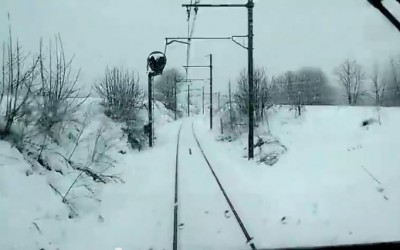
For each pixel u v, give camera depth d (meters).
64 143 14.62
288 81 36.38
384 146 15.61
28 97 12.04
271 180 14.21
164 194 12.58
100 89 26.61
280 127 24.75
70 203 10.32
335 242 7.72
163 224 9.53
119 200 11.89
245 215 9.97
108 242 8.36
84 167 13.60
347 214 9.70
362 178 12.52
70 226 9.09
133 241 8.39
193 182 14.45
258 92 27.89
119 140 21.86
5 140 10.80
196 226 9.23
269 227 8.98
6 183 8.88
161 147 27.08
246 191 12.80
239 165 18.20
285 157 17.89
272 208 10.58
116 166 17.22
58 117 13.76
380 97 28.56
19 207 8.52
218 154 22.80
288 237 8.20
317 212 9.99
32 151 11.38
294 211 10.19
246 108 29.39
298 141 20.27
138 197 12.32
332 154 16.42
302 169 15.13
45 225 8.51
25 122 11.75
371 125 19.70
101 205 11.23
